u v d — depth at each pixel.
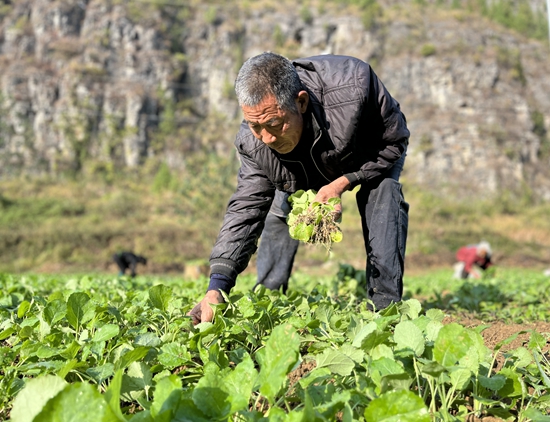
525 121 60.78
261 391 1.55
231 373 1.69
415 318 2.39
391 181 3.05
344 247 29.69
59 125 56.31
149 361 2.16
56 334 2.40
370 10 66.69
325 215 2.62
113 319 2.84
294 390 1.91
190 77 64.31
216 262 2.81
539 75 66.19
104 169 54.78
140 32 63.81
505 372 1.94
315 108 2.64
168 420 1.45
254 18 68.19
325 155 2.73
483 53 62.75
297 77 2.46
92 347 2.14
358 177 2.82
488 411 1.87
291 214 2.68
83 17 63.91
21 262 29.25
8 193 45.72
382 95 2.74
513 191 55.16
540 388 2.04
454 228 41.09
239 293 2.84
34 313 2.94
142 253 31.50
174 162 57.12
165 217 39.88
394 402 1.49
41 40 61.41
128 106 58.56
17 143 55.22
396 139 2.81
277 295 3.60
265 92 2.34
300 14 67.38
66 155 55.12
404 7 70.06
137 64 62.03
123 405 2.02
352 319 2.27
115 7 64.50
